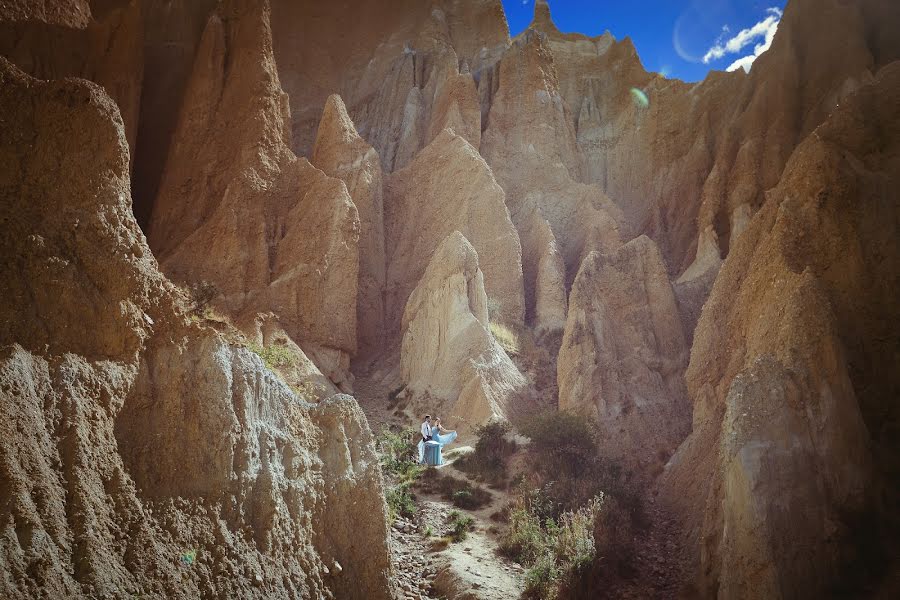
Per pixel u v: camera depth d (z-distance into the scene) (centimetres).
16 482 931
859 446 1545
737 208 3825
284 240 3456
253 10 3875
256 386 1330
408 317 3431
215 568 1131
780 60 4394
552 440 2388
